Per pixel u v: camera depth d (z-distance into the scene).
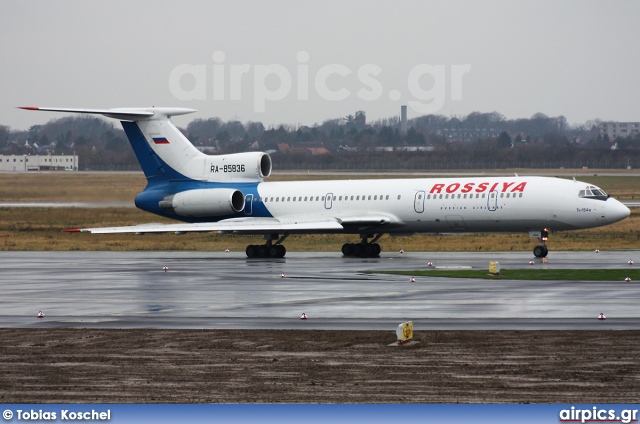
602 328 89.50
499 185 187.62
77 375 71.62
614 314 98.44
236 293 124.06
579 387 66.31
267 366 74.31
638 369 71.56
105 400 64.12
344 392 65.62
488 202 186.62
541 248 183.50
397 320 96.69
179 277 148.62
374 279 140.62
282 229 190.50
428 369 72.50
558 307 104.44
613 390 65.38
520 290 121.94
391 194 196.25
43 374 72.06
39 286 135.38
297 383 68.38
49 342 85.56
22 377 71.06
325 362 75.56
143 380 69.75
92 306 111.38
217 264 177.12
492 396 64.06
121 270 164.25
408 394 64.94
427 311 102.94
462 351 79.12
